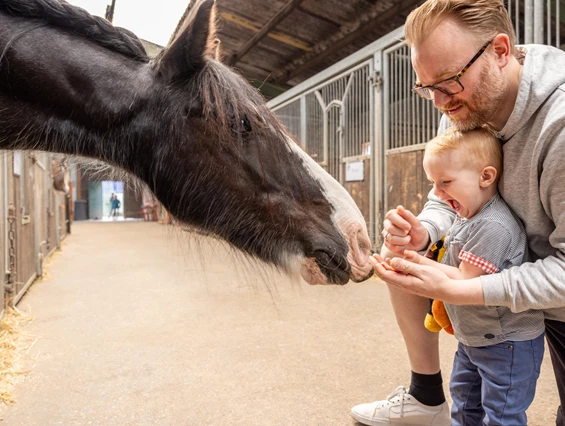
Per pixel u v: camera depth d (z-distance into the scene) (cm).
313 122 509
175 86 98
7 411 130
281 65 739
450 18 72
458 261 91
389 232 97
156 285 322
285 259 107
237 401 135
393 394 126
